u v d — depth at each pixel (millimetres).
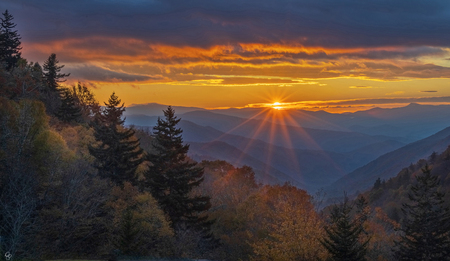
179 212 37281
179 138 38594
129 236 27344
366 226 44406
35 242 24734
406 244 48594
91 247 29125
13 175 25297
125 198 32156
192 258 33812
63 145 33344
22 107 34188
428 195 52531
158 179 37188
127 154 37625
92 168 34938
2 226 24297
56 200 28719
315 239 31859
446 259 45688
